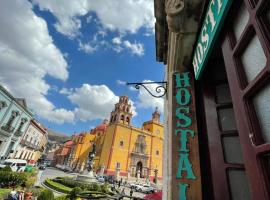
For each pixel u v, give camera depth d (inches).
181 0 80.2
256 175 34.0
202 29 75.4
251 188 35.3
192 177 73.9
